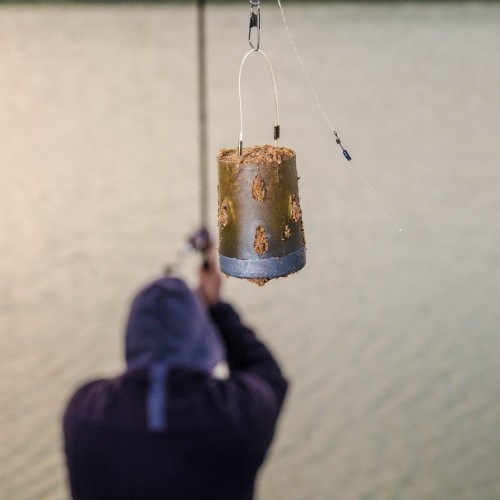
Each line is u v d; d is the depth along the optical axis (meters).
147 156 16.98
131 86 22.33
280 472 7.98
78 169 16.25
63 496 7.56
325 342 10.08
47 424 8.58
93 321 10.54
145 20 30.98
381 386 9.27
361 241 12.84
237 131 18.58
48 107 20.61
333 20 31.03
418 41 27.61
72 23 30.45
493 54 25.80
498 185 15.31
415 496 7.71
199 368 2.13
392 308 10.88
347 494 7.72
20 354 9.78
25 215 13.99
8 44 27.33
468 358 9.77
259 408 2.13
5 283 11.50
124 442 2.04
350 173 15.79
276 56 25.33
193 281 11.30
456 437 8.48
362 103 20.64
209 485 2.07
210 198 14.70
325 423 8.69
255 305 10.86
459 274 11.80
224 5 33.81
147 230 13.34
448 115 19.73
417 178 15.62
